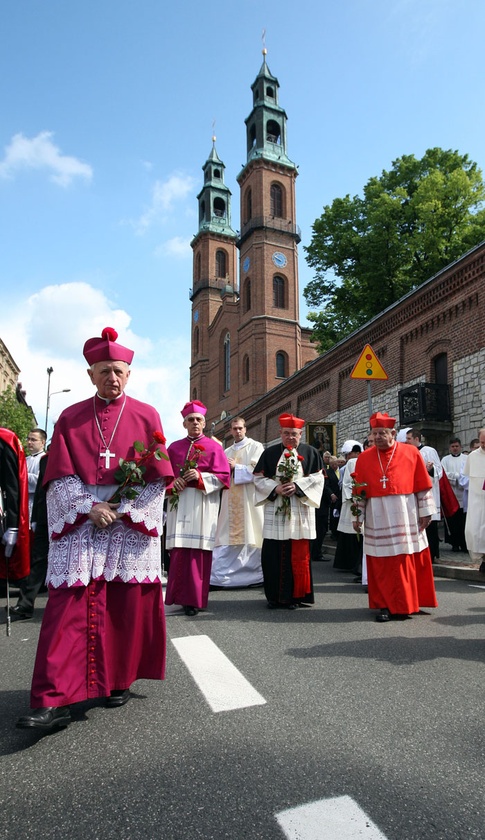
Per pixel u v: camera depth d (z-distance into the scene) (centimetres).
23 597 649
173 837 219
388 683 392
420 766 273
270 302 4850
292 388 2969
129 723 329
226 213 6353
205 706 354
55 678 310
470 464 864
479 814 233
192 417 709
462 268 1661
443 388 1723
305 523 677
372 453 642
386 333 2056
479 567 908
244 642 510
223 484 672
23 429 3988
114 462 350
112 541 345
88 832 223
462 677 404
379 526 612
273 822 227
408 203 2722
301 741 302
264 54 5447
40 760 285
